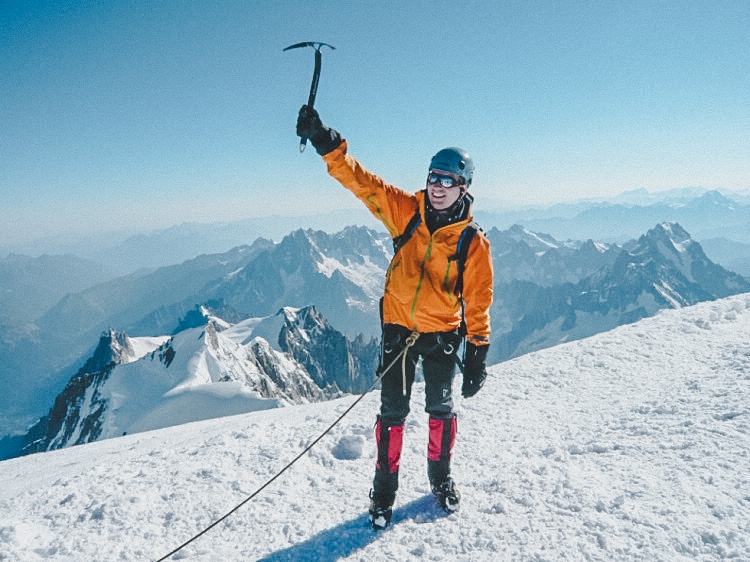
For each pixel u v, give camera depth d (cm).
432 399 364
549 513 340
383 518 355
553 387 651
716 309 929
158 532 383
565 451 449
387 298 356
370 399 648
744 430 407
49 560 359
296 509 396
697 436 416
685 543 287
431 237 332
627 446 429
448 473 372
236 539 365
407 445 499
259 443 531
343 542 346
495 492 385
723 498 322
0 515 435
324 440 513
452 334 354
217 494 428
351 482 436
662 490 344
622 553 288
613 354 755
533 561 295
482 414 571
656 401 532
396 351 353
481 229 337
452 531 341
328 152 323
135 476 479
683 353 736
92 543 374
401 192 347
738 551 273
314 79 316
